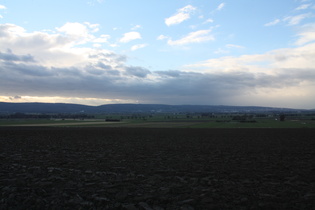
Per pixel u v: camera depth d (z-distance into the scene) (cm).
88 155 2506
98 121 14775
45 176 1588
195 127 8606
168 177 1565
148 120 16138
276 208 1048
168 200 1138
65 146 3316
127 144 3591
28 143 3666
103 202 1122
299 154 2566
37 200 1122
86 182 1452
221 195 1221
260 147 3183
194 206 1078
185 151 2825
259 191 1279
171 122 13175
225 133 5847
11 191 1255
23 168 1828
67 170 1767
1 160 2170
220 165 1967
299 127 8112
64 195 1198
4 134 5403
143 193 1255
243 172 1712
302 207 1058
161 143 3719
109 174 1653
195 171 1744
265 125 9619
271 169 1812
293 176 1592
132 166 1927
